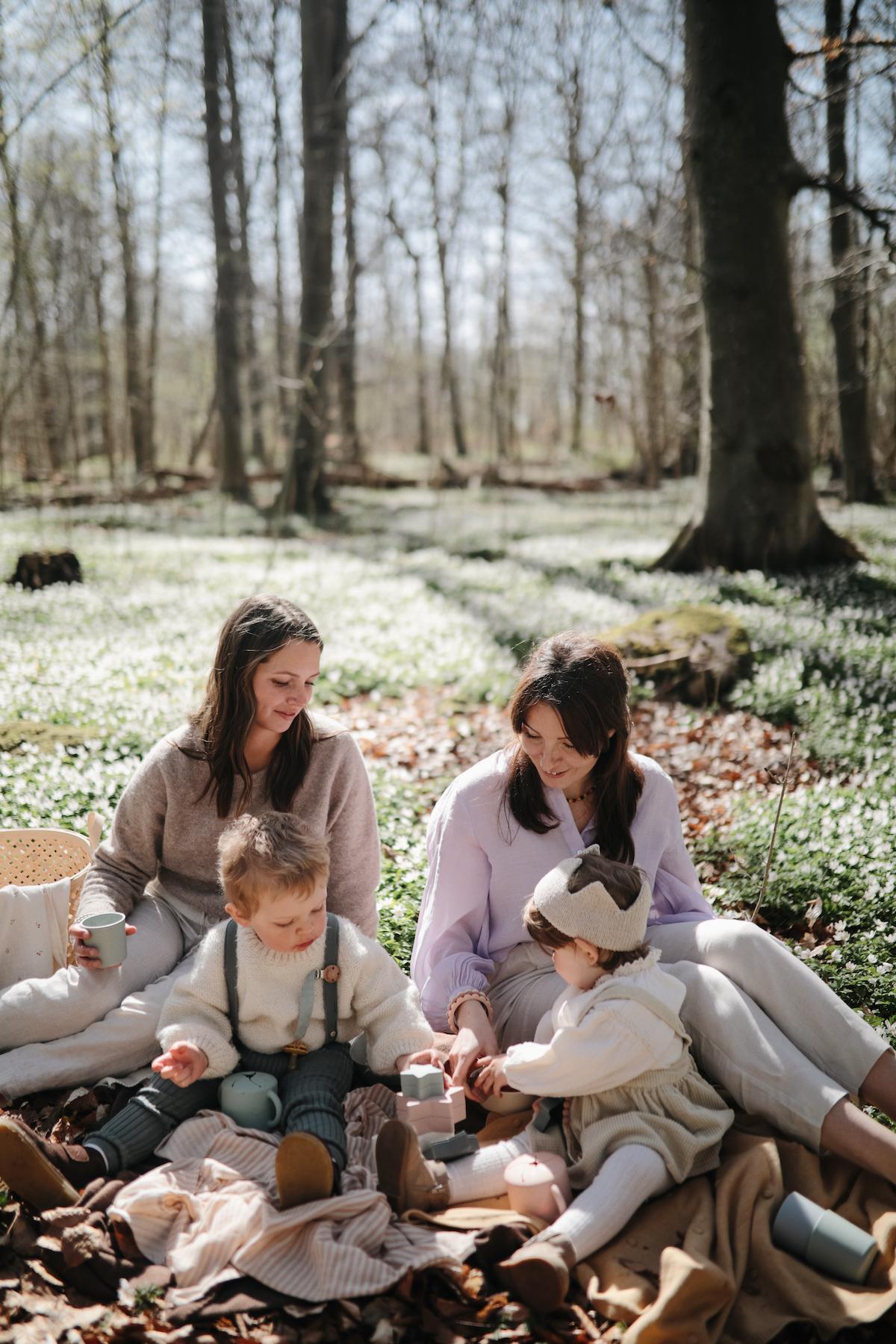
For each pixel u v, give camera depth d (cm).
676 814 343
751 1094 277
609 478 3281
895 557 1304
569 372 4488
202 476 3095
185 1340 220
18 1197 254
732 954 294
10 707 647
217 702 323
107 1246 239
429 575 1339
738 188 1177
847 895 445
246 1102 279
